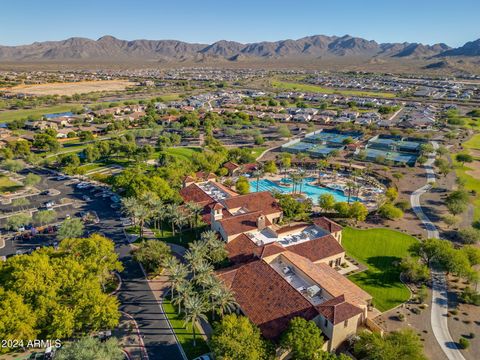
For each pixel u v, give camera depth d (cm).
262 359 6384
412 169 18700
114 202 14538
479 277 8944
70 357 5978
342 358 6350
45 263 7881
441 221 12912
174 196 13375
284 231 10775
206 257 9406
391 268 10038
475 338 7525
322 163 18788
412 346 6569
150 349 7231
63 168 18512
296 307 7438
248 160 19650
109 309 7256
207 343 7388
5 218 13138
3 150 19550
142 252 9569
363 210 12431
